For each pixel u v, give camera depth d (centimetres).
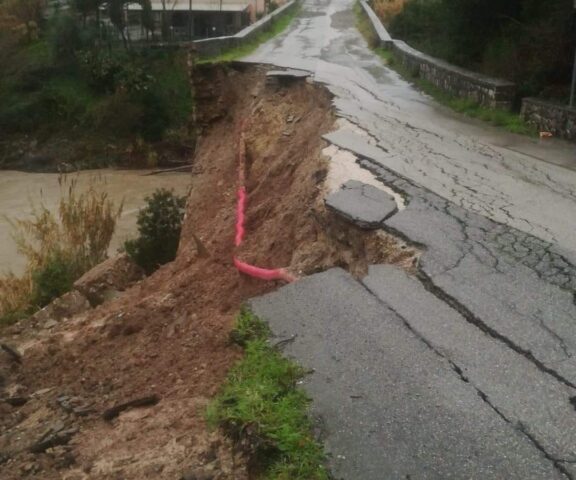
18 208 3003
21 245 1834
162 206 1712
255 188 1394
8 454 548
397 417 436
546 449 401
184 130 4084
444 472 386
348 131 1216
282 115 1680
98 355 834
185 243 1502
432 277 618
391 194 846
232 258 1012
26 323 1278
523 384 465
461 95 1627
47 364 849
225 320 697
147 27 4684
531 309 561
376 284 623
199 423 502
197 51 2198
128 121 4053
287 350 524
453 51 1939
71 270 1688
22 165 3975
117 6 4497
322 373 489
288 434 423
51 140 4109
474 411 438
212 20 4953
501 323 540
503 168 1001
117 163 3947
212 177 1725
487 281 609
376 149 1077
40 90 4359
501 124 1361
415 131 1250
